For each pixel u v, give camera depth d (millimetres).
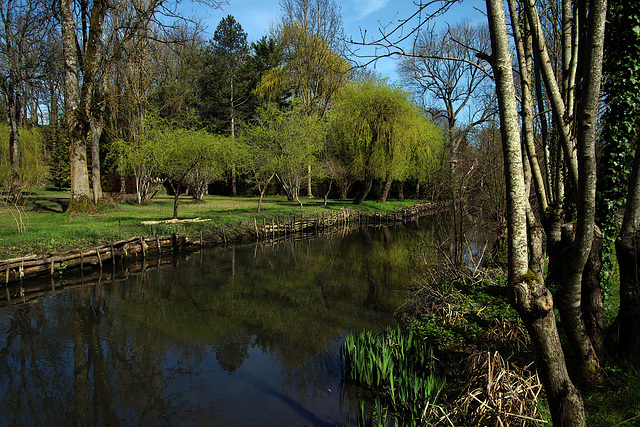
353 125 27375
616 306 6324
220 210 25031
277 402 5535
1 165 25031
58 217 18391
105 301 10062
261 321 8719
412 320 7977
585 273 4738
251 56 41906
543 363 3062
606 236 5664
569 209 5633
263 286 11586
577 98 3395
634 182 4578
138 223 17594
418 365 5934
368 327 8227
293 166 25078
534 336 3035
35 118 37844
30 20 18609
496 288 8688
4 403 5613
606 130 5383
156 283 11805
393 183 38438
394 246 18766
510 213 2979
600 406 3961
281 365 6695
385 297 10359
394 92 27484
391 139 27359
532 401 4316
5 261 10414
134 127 24656
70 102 19547
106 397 5766
